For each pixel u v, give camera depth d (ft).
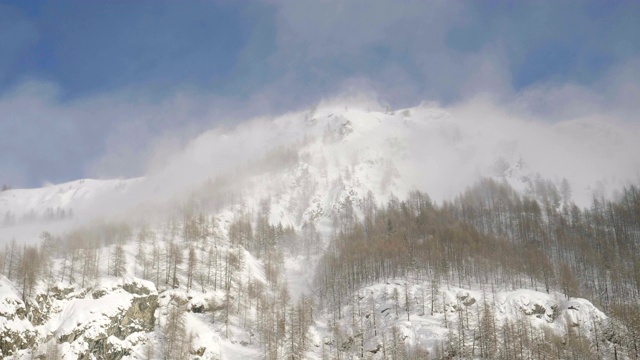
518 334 407.23
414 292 495.82
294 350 415.64
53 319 368.27
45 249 476.54
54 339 349.41
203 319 456.86
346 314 490.90
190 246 558.56
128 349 383.45
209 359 398.62
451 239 620.08
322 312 510.99
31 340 341.00
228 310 470.39
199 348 399.24
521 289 499.51
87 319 368.89
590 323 442.50
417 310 472.03
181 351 382.63
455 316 456.86
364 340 446.19
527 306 462.60
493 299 474.49
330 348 443.32
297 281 611.88
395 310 472.85
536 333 425.28
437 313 465.06
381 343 430.61
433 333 426.51
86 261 437.99
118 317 391.65
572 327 439.22
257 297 506.07
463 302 475.31
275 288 566.77
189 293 469.98
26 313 352.08
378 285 519.60
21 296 361.71
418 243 613.11
